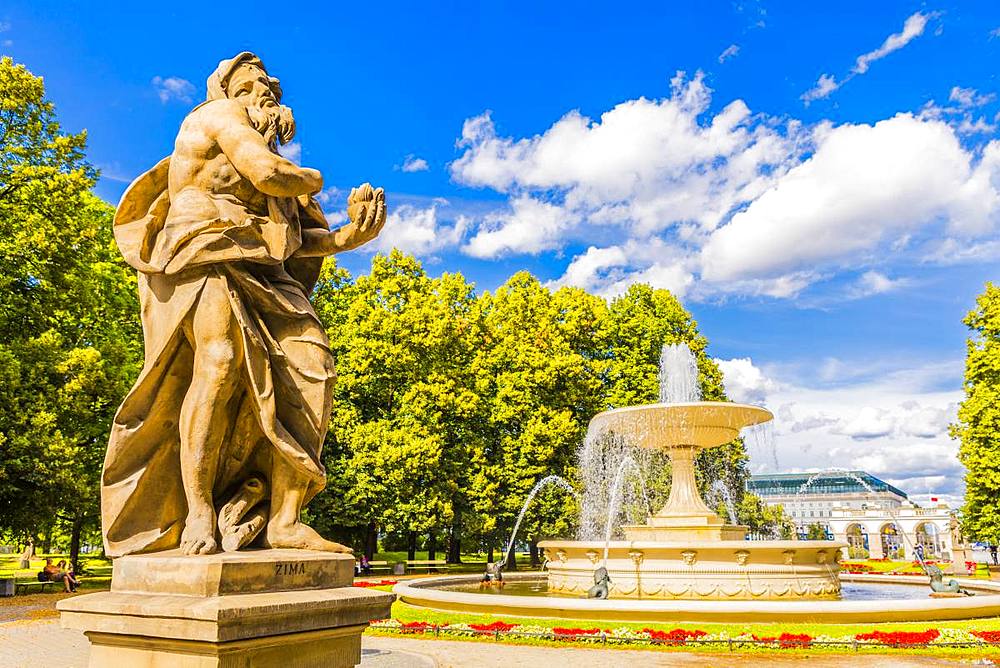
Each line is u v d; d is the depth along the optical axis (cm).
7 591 1691
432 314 2917
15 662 739
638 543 1349
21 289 1920
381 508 2614
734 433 1581
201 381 346
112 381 1953
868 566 2814
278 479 366
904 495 8769
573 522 2811
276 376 366
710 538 1502
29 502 1730
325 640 330
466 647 941
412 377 2898
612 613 1096
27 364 1775
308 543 359
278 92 417
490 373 3042
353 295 3256
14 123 1927
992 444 2931
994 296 3166
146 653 298
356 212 403
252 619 291
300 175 357
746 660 858
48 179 1886
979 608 1103
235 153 356
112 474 348
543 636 992
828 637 939
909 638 932
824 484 8112
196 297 352
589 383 3153
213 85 401
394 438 2628
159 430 359
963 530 3139
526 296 3347
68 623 313
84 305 2050
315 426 367
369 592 353
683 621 1072
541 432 2844
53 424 1716
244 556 322
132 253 358
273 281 380
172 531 355
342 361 2898
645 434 1620
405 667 591
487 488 2773
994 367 3044
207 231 351
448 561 3284
